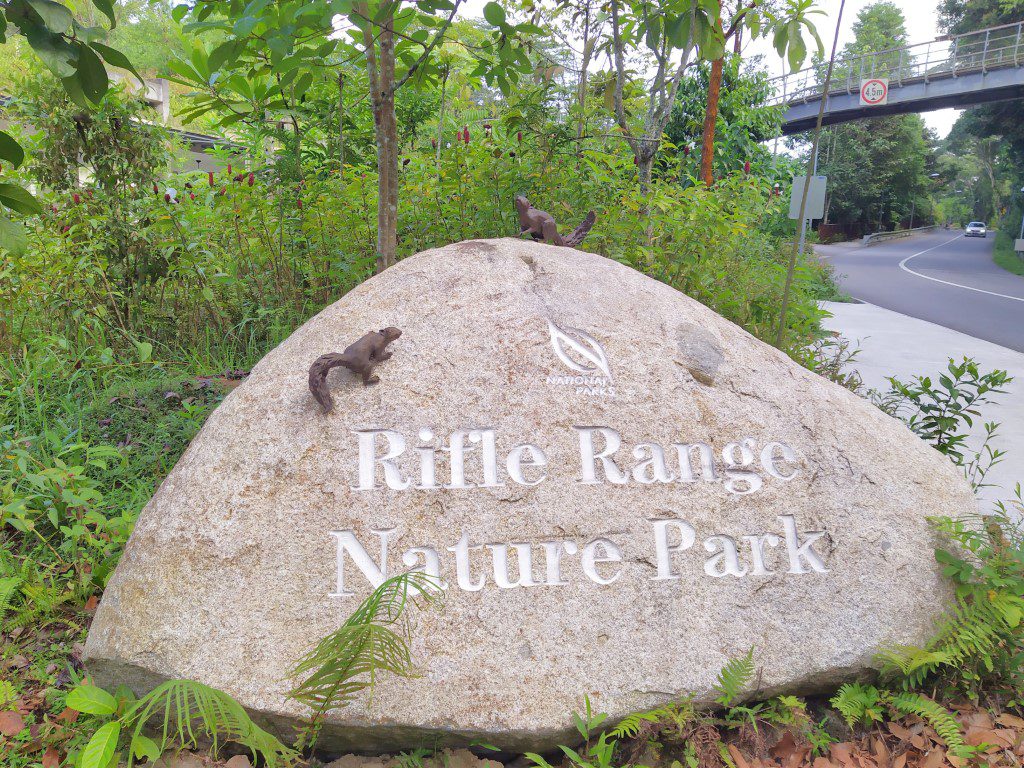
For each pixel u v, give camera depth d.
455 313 3.11
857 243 59.44
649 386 3.07
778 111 16.48
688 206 6.07
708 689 2.60
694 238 5.90
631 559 2.76
